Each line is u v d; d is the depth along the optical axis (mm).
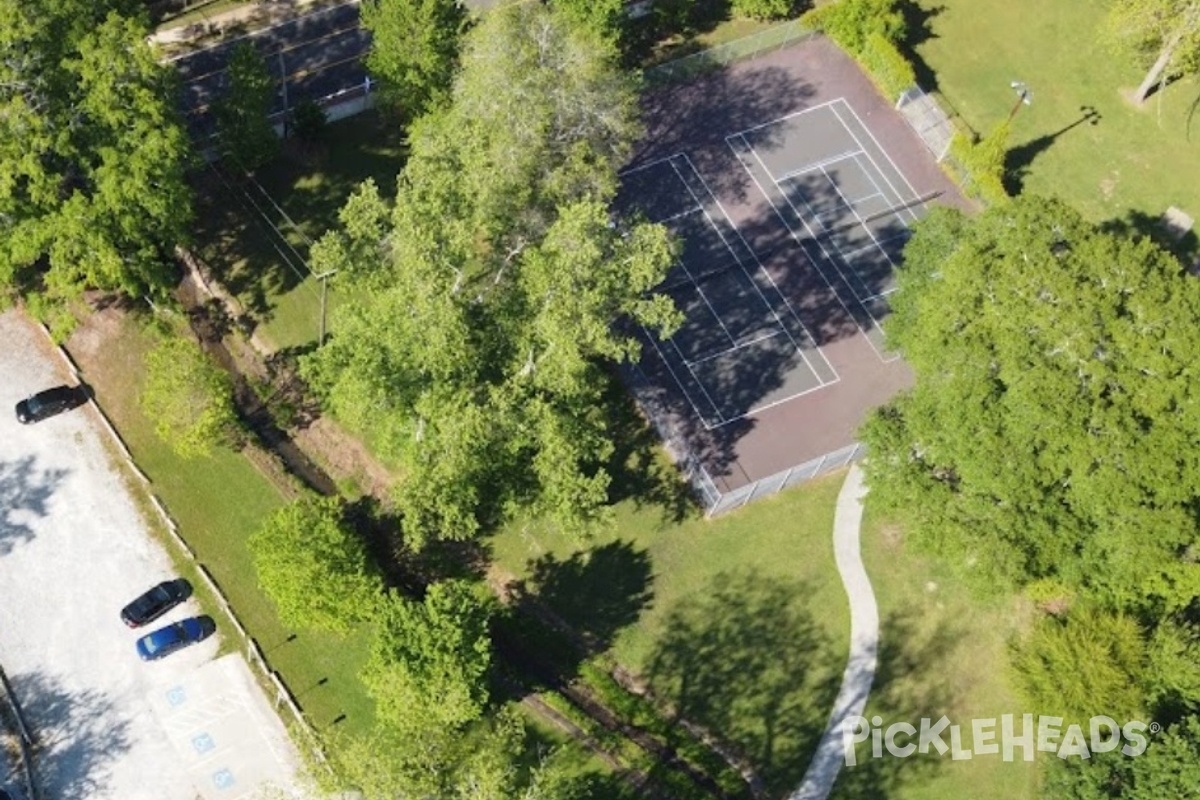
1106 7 88938
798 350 73062
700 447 69375
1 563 65188
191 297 74438
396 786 52094
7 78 61531
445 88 75188
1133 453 54594
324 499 63438
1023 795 60906
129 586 65312
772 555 66750
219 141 75125
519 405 58125
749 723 62062
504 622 64062
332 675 63375
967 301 58625
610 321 62094
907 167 81250
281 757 61375
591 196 64875
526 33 65812
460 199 59844
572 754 60906
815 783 60719
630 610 64875
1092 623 59750
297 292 74125
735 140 81625
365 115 81062
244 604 65125
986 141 76750
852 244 77500
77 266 67188
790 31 85188
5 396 70438
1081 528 56906
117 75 63250
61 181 64875
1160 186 81000
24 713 61281
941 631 65062
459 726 58500
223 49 84062
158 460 69000
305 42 85062
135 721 61594
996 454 56219
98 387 71250
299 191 77562
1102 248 58344
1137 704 58000
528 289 57906
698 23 87375
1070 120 83625
